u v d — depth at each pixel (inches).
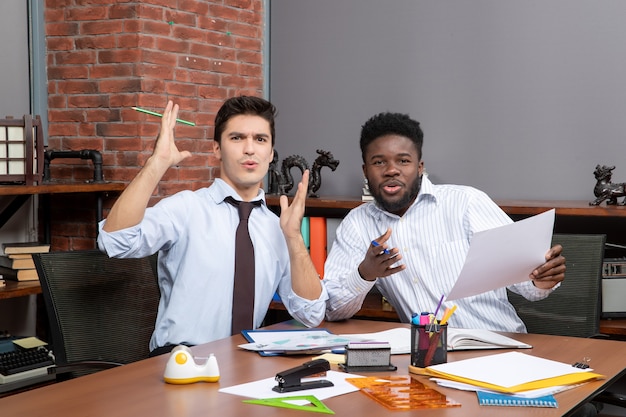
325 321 96.3
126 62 147.7
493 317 100.3
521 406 60.4
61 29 153.8
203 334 93.9
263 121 96.3
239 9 163.9
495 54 146.6
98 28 149.9
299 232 91.1
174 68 152.2
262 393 63.2
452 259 102.1
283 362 73.6
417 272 103.4
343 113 161.2
